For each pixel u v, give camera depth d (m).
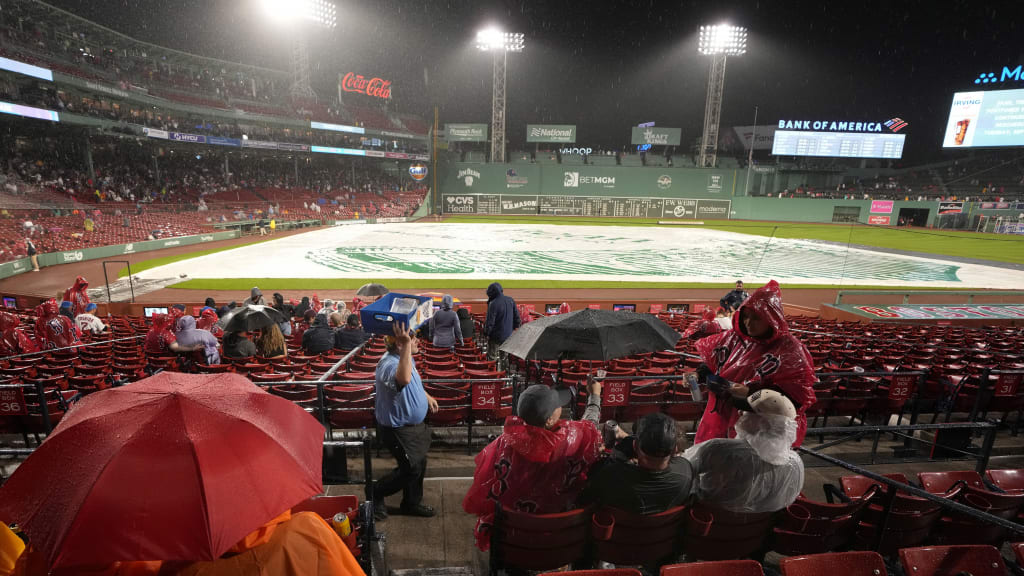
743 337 3.08
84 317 11.30
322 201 57.75
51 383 6.26
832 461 3.48
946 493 3.51
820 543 3.15
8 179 33.81
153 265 25.75
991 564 2.62
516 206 69.62
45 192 34.94
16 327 9.72
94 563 1.28
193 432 1.49
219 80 58.09
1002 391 6.35
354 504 3.22
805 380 2.82
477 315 16.19
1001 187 64.56
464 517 4.24
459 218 62.19
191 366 7.49
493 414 5.71
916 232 53.94
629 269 26.86
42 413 5.50
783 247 37.44
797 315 18.33
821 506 3.13
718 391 2.96
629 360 8.27
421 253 31.02
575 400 5.69
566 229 49.31
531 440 2.70
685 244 38.28
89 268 24.64
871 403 6.73
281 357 7.62
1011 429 6.58
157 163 47.19
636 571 2.36
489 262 28.19
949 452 5.52
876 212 64.38
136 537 1.30
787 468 2.76
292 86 65.25
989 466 5.41
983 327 15.44
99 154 44.44
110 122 36.97
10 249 23.86
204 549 1.31
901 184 72.62
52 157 40.56
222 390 1.74
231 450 1.50
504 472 2.88
